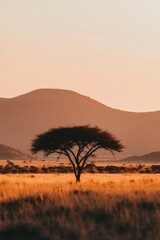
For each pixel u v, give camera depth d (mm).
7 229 25234
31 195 36594
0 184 59750
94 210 30594
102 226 26672
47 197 35438
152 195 36125
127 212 29297
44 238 23953
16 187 44531
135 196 35500
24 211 30641
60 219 27562
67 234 24578
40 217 28953
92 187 45281
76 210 31094
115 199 34344
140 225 27250
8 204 34062
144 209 31734
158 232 25234
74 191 39750
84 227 25719
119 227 26859
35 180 86625
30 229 25172
